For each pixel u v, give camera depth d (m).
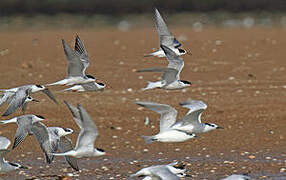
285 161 14.03
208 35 32.22
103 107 18.67
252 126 16.94
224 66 24.11
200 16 43.84
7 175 12.98
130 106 18.78
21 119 11.50
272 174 13.07
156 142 15.65
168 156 14.52
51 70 23.55
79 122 10.89
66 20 42.06
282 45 28.52
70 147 11.92
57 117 17.69
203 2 47.81
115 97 19.75
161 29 14.06
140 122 17.34
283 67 23.89
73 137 16.11
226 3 47.97
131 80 21.97
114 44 29.50
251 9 46.84
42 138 11.63
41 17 43.31
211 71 23.28
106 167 13.61
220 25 39.34
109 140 15.80
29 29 37.12
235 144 15.44
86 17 43.81
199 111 11.92
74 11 45.84
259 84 21.38
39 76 22.58
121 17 44.06
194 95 19.88
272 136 16.09
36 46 28.97
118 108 18.59
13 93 12.53
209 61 24.98
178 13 45.59
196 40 30.11
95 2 47.72
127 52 27.14
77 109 10.88
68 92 20.33
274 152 14.77
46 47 28.69
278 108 18.48
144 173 10.50
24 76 22.52
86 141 11.07
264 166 13.66
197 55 26.12
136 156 14.52
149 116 17.89
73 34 33.72
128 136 16.16
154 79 22.12
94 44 29.61
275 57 25.72
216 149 15.05
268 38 30.78
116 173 13.18
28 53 27.00
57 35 33.12
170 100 19.28
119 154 14.66
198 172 13.23
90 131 10.91
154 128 16.84
